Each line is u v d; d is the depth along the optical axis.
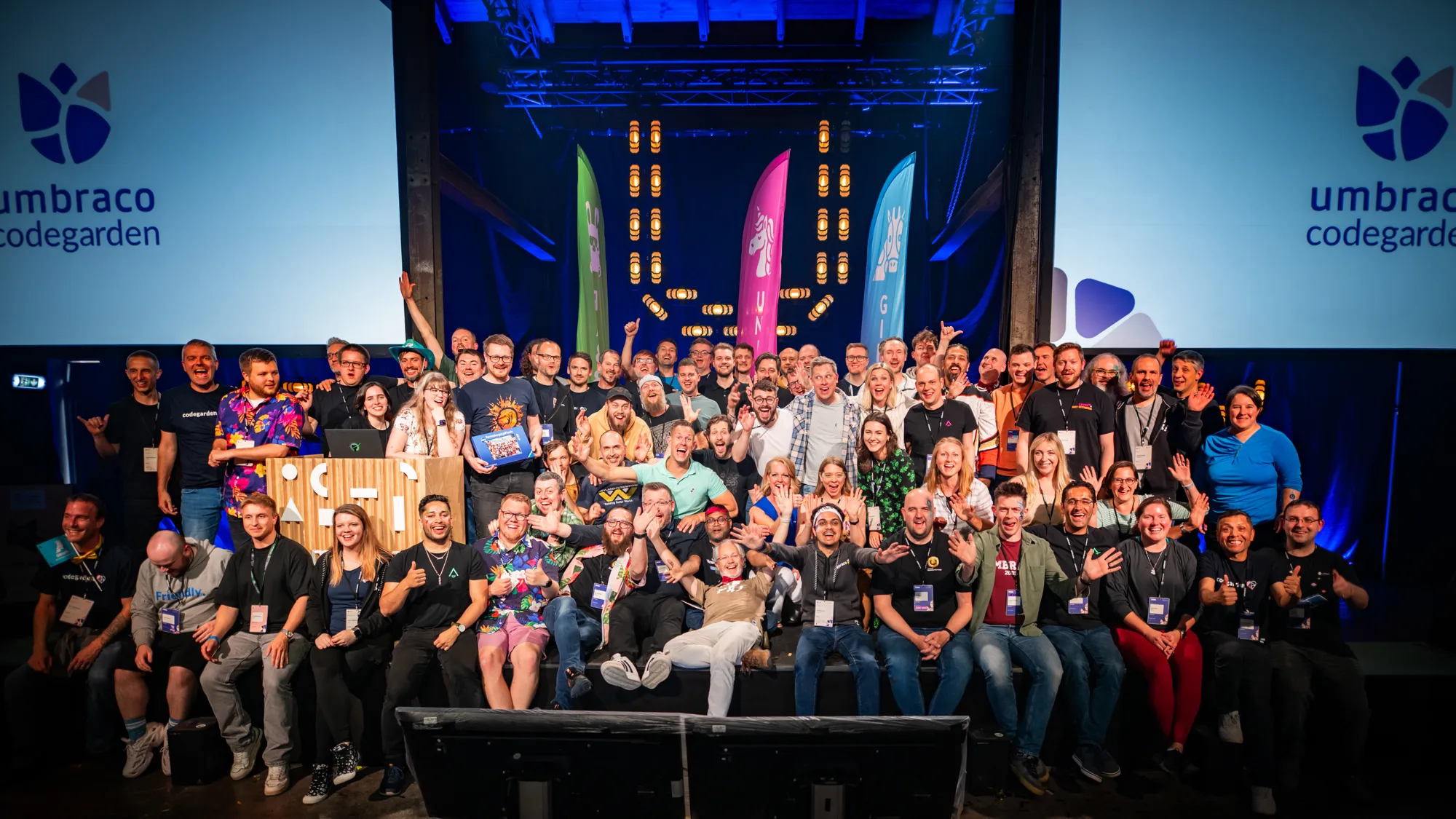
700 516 4.12
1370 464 6.32
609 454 4.20
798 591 3.94
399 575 3.51
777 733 2.10
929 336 4.96
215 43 4.21
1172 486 4.22
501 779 2.14
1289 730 3.33
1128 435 4.27
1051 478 4.05
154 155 4.28
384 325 4.32
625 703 3.50
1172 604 3.58
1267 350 4.24
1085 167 4.14
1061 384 4.14
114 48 4.24
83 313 4.39
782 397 5.51
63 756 3.69
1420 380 6.04
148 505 4.29
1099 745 3.39
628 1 7.47
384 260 4.27
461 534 3.94
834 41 8.00
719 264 10.27
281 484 3.73
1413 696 3.62
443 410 3.96
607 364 5.07
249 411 3.92
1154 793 3.35
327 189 4.25
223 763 3.55
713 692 3.37
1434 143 4.14
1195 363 4.16
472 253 9.27
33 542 4.65
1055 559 3.57
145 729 3.57
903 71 7.83
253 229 4.29
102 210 4.33
